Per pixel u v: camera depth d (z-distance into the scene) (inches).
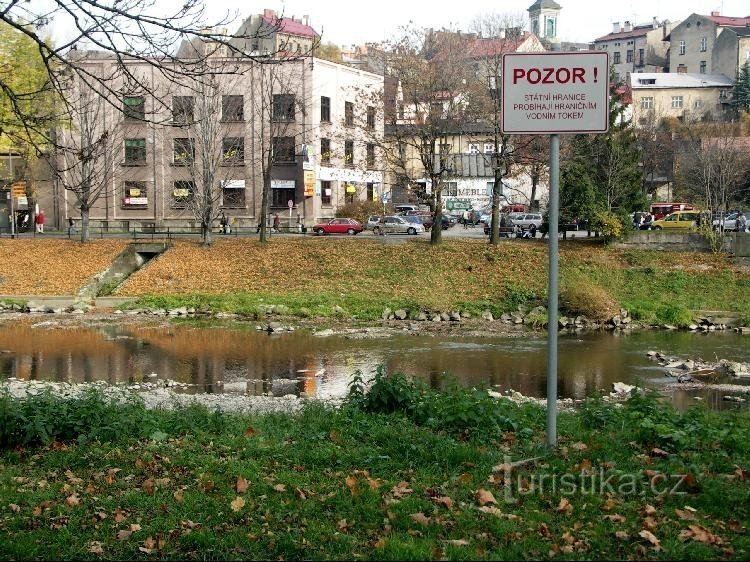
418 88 1612.9
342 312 1393.9
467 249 1643.7
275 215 2375.7
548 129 333.7
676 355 1052.5
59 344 1106.1
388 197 2544.3
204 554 247.9
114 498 305.3
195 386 828.0
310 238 1827.0
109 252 1737.2
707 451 354.3
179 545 256.5
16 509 294.8
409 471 332.2
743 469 321.1
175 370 925.8
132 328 1266.0
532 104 334.0
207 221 1759.4
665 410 430.9
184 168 2306.8
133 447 389.1
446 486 305.9
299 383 848.9
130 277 1622.8
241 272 1630.2
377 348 1095.0
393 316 1382.9
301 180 2438.5
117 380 856.9
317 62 2345.0
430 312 1384.1
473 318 1378.0
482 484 307.9
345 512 280.5
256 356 1026.1
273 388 820.0
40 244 1769.2
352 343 1138.7
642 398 453.4
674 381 871.7
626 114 3267.7
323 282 1577.3
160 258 1695.4
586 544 247.1
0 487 323.3
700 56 4940.9
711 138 2509.8
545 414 470.9
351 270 1608.0
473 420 397.7
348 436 400.2
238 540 257.3
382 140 1732.3
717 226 1780.3
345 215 2513.5
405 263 1614.2
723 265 1540.4
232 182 2375.7
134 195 2340.1
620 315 1349.7
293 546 248.5
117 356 1016.9
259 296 1504.7
